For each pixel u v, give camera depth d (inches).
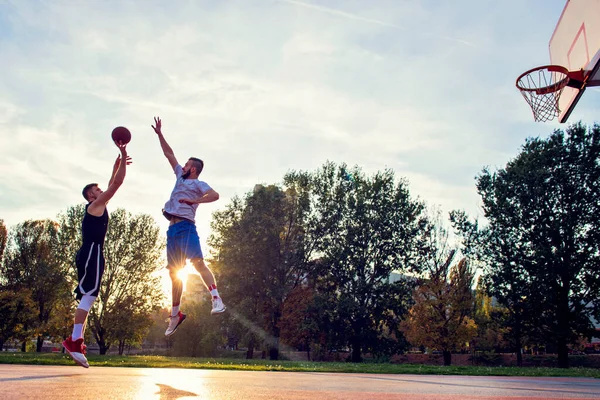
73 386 124.7
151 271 1429.6
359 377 266.4
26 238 1589.6
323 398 115.4
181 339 1702.8
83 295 184.5
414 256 1382.9
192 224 193.0
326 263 1400.1
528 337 1283.2
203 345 1378.0
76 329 182.9
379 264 1397.6
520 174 1154.0
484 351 1569.9
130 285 1418.6
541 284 1115.3
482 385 205.2
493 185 1227.9
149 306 1427.2
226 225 1414.9
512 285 1147.9
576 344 1273.4
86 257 186.2
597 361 1401.3
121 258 1419.8
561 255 1098.7
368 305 1391.5
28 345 1622.8
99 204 187.8
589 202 1107.3
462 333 1259.8
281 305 1386.6
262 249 1343.5
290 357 1489.9
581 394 156.9
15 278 1549.0
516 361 1512.1
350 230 1405.0
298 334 1348.4
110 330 1375.5
